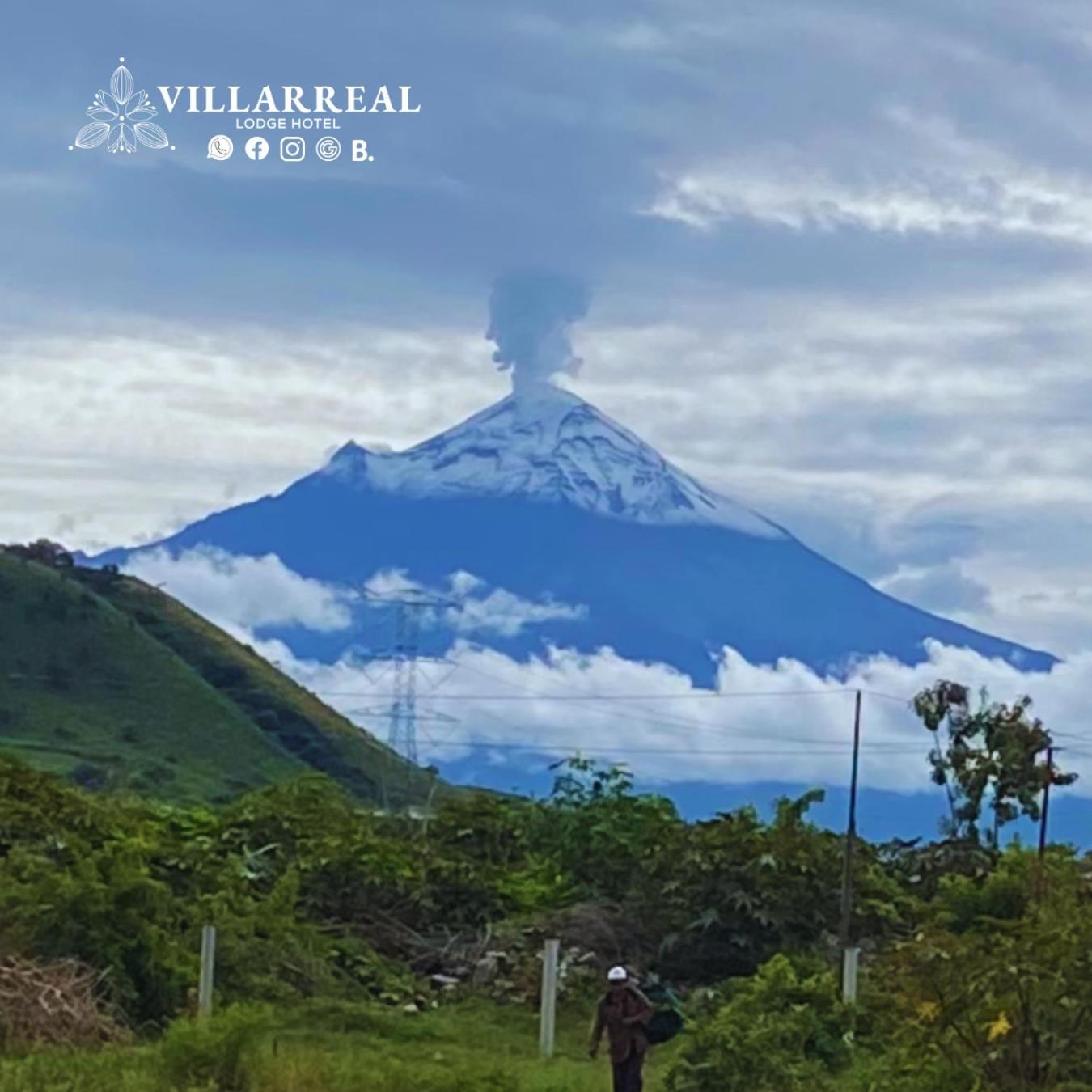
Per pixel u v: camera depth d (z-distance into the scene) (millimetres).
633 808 39875
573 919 35531
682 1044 23375
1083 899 23922
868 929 36344
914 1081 18141
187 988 27703
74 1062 21281
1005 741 44031
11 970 24922
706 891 35969
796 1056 21453
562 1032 30672
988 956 17766
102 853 29688
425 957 35281
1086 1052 17672
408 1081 20953
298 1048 23016
